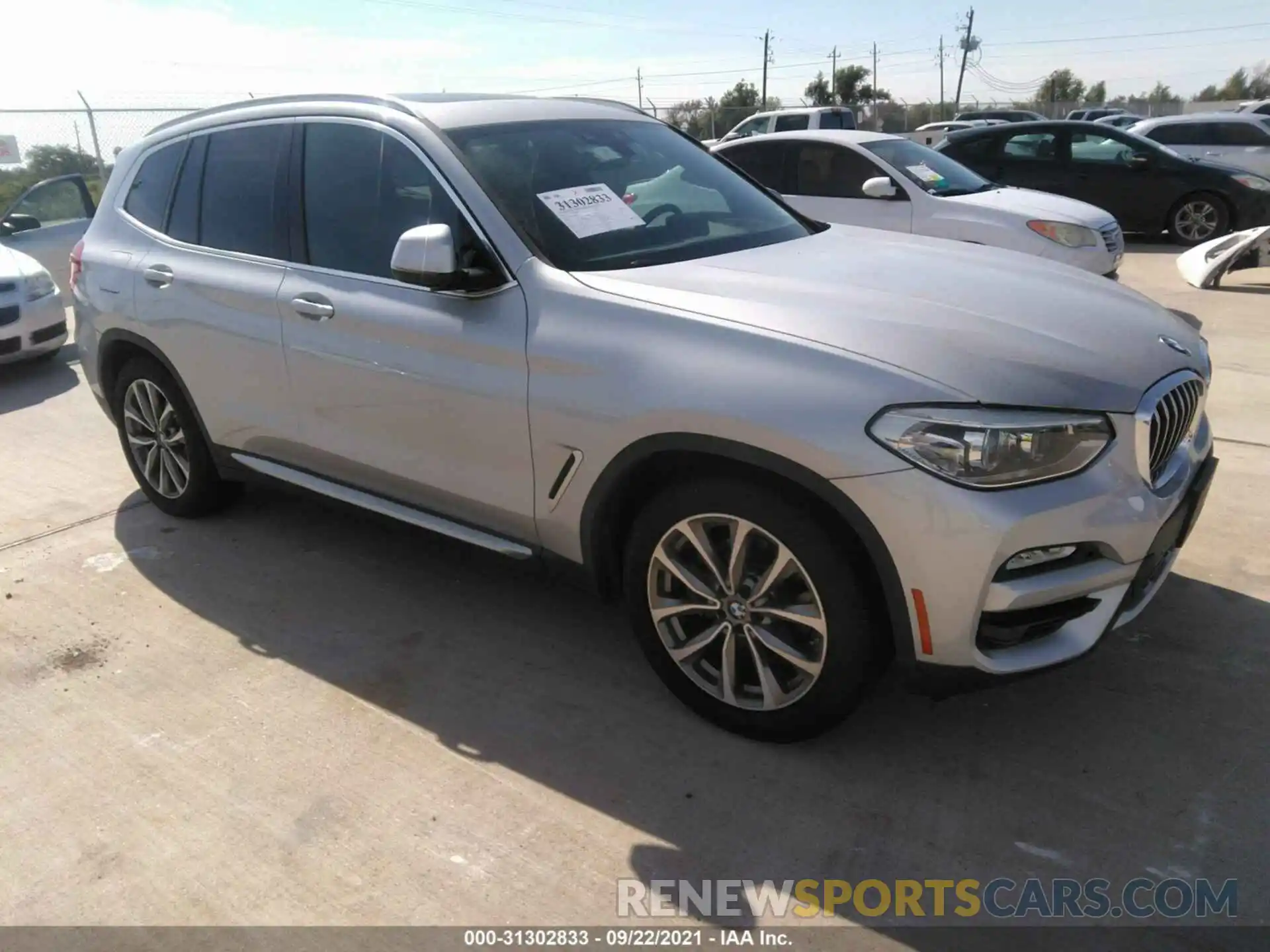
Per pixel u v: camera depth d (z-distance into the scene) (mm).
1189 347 2836
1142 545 2455
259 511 4590
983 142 12594
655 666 2957
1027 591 2314
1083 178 12055
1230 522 4059
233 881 2396
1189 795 2561
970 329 2551
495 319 2959
